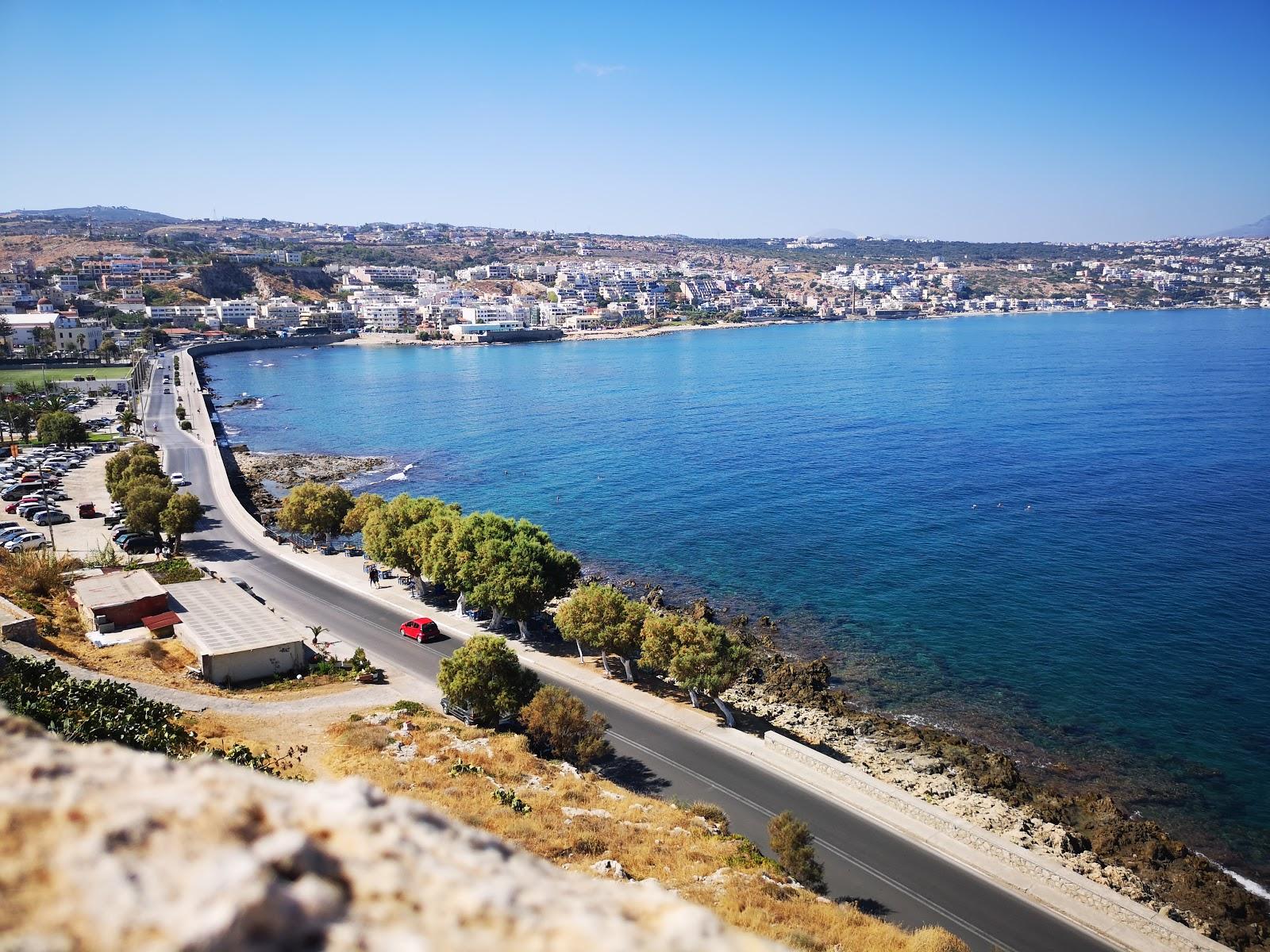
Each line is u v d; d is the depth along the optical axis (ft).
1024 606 263.70
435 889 21.12
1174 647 233.35
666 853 120.47
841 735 191.52
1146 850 150.61
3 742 22.84
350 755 141.79
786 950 22.58
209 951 16.12
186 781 22.81
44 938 15.99
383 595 255.70
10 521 316.81
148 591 211.41
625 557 320.50
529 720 167.12
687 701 194.18
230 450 494.18
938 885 129.59
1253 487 389.39
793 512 374.02
